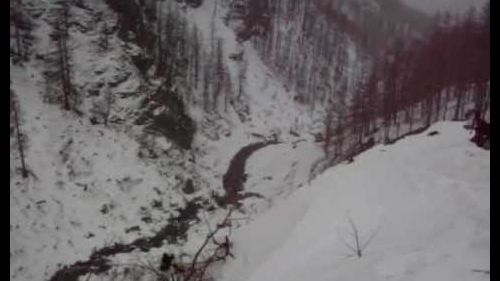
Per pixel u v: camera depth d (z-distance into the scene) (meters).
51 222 34.72
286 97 80.81
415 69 61.81
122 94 50.22
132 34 57.81
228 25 90.19
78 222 36.12
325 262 11.69
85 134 44.47
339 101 83.19
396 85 61.47
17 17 48.81
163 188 43.59
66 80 46.88
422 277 9.38
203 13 89.44
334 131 58.53
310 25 104.25
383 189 14.77
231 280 16.25
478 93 44.31
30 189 35.75
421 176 14.59
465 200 11.89
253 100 74.38
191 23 84.31
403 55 85.25
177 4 84.75
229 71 76.88
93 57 51.47
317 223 14.89
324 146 55.34
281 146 58.66
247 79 78.75
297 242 14.41
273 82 82.81
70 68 49.28
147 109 50.47
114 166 42.72
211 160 55.84
